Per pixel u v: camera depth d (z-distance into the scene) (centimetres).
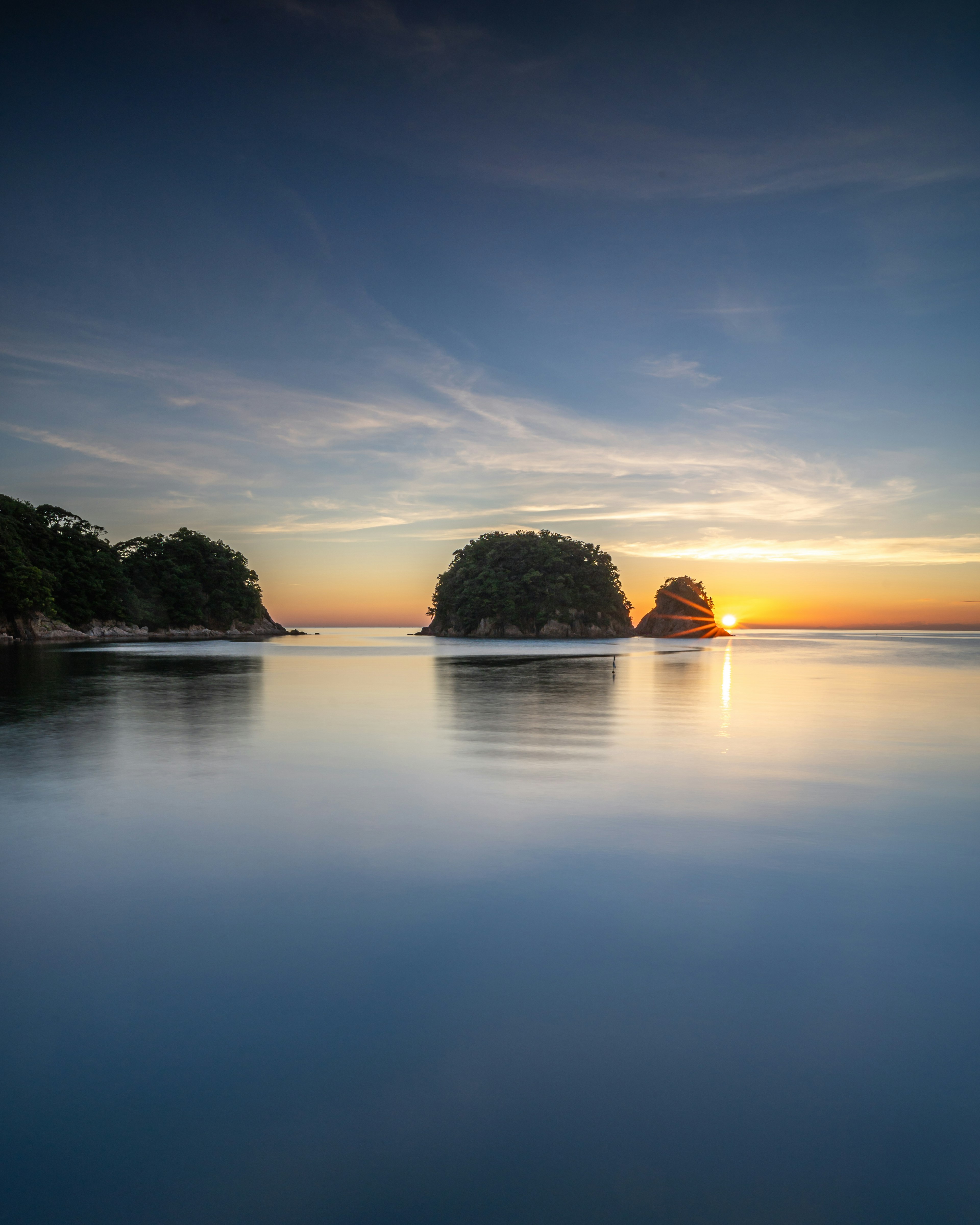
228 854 609
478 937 448
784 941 445
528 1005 371
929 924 471
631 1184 261
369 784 876
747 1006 370
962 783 899
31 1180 263
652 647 8362
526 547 18388
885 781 908
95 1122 290
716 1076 315
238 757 1053
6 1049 334
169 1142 281
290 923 469
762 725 1460
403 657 5266
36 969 408
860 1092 306
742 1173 266
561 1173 265
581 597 18162
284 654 5706
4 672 3045
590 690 2348
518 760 1052
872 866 583
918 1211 250
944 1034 346
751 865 584
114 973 404
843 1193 257
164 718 1505
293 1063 324
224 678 2722
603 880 549
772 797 820
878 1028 351
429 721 1490
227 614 16125
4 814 732
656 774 948
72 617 11738
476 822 709
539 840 651
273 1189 260
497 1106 298
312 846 630
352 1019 358
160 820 712
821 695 2183
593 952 429
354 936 450
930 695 2202
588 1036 344
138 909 492
